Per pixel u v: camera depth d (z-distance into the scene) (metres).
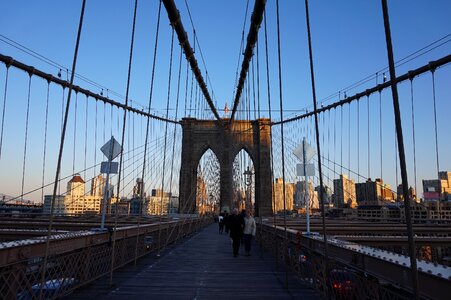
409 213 2.09
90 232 6.16
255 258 10.48
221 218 24.72
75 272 5.52
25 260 4.08
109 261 7.25
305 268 6.61
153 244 11.41
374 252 3.62
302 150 8.24
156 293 5.68
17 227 11.70
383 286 3.24
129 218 18.36
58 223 12.24
